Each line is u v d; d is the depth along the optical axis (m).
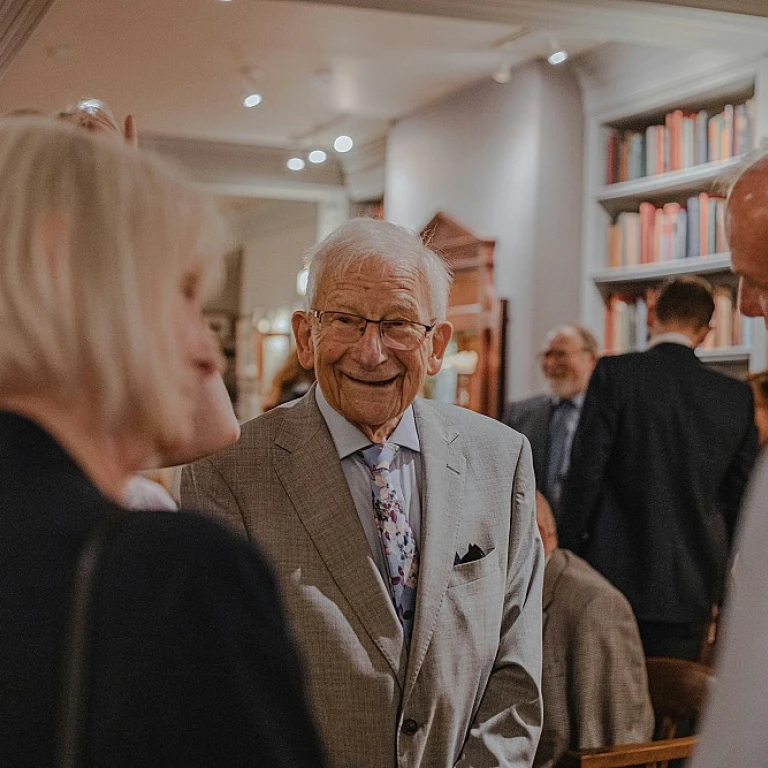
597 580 2.84
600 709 2.75
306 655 1.82
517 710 1.93
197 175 8.66
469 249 6.78
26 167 0.90
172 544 0.81
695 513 3.89
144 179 0.92
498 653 1.99
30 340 0.85
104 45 6.13
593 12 4.41
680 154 5.66
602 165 6.23
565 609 2.80
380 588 1.85
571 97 6.37
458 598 1.90
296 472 1.91
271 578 0.84
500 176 6.64
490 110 6.75
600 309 6.24
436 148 7.31
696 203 5.59
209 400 1.42
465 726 1.92
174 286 0.92
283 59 6.37
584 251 6.27
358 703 1.81
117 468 0.90
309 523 1.88
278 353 11.65
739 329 5.28
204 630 0.79
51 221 0.88
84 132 0.94
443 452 1.99
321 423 1.96
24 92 7.13
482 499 1.99
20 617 0.79
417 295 1.91
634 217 6.01
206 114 7.73
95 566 0.79
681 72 5.54
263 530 1.88
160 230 0.91
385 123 7.86
